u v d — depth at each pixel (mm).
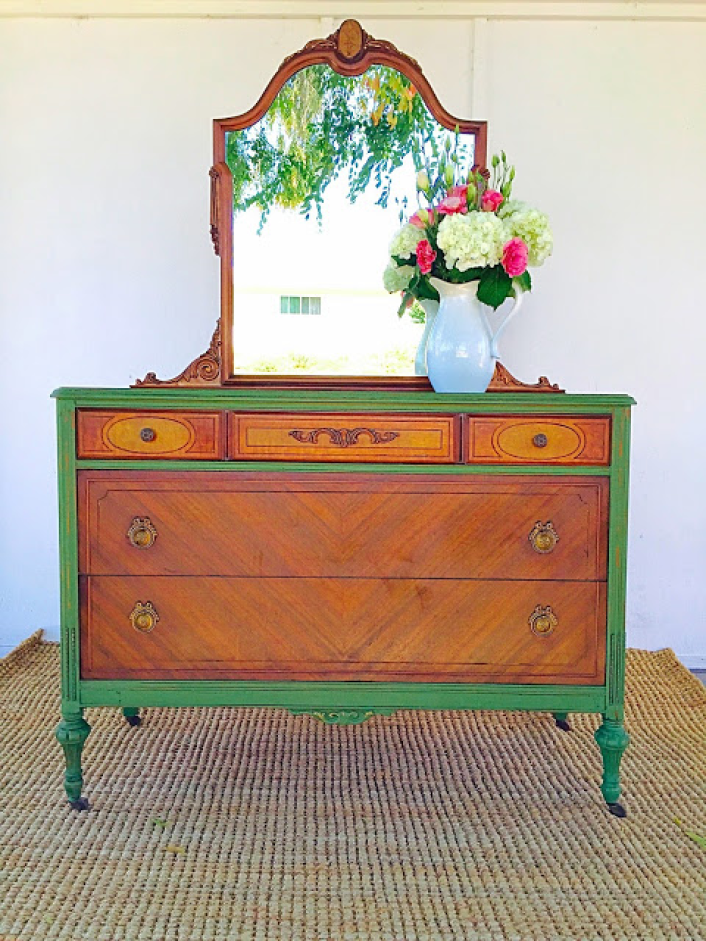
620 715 1852
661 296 2840
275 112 2307
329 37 2285
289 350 2309
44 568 2932
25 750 2150
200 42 2730
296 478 1807
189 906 1492
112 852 1670
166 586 1818
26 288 2824
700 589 2943
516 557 1823
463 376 2059
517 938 1412
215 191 2287
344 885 1564
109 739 2246
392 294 2299
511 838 1746
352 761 2133
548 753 2186
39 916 1452
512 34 2738
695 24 2750
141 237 2809
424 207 2312
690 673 2713
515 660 1838
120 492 1811
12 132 2764
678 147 2793
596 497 1823
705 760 2139
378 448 1807
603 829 1788
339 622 1826
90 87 2748
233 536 1812
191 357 2844
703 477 2910
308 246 2303
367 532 1814
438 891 1550
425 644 1832
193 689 1833
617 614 1835
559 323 2840
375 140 2314
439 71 2738
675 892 1551
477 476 1812
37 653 2840
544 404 1806
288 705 1838
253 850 1688
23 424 2877
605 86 2764
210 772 2053
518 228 2074
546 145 2775
